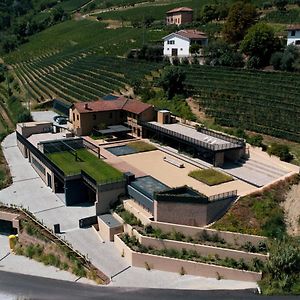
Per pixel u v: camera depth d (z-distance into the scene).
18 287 40.38
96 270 42.06
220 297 38.09
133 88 92.75
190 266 41.59
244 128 67.00
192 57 103.50
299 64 86.12
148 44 124.75
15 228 51.00
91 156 61.88
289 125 63.62
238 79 83.50
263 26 93.88
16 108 107.88
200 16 148.12
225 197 46.78
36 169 65.31
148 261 42.62
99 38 162.38
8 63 173.62
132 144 69.19
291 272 39.69
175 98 81.56
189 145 63.19
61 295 38.84
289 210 47.19
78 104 74.81
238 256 41.62
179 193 46.31
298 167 54.00
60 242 45.88
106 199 50.22
